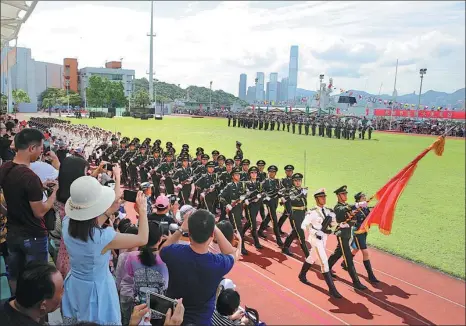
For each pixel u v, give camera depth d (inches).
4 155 380.8
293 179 398.9
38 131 201.5
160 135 1421.0
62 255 190.2
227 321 169.5
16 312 131.6
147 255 175.2
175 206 316.2
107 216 165.2
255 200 406.3
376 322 252.7
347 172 784.9
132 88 4200.3
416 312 271.7
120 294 180.9
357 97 1973.4
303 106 2128.4
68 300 150.0
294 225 377.7
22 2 432.1
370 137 1359.5
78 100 3459.6
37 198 188.1
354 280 313.4
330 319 256.4
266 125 1660.9
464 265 359.6
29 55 3368.6
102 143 884.0
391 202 306.8
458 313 266.5
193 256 146.3
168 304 134.0
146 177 634.8
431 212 535.5
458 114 1638.8
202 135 1425.9
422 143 1248.2
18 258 189.2
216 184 487.5
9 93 2042.3
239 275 334.0
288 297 291.4
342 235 315.6
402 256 387.5
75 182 148.8
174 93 5137.8
